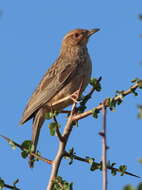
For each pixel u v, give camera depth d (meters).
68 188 7.68
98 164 8.67
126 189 4.55
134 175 8.53
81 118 8.62
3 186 8.08
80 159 8.72
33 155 8.56
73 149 8.70
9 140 8.62
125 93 8.21
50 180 8.01
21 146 8.62
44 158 8.39
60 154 8.36
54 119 8.25
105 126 5.95
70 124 8.61
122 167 8.55
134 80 8.17
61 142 8.39
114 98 8.24
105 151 5.84
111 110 8.33
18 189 8.12
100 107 8.38
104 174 5.66
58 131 8.24
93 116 8.43
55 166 8.28
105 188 5.52
